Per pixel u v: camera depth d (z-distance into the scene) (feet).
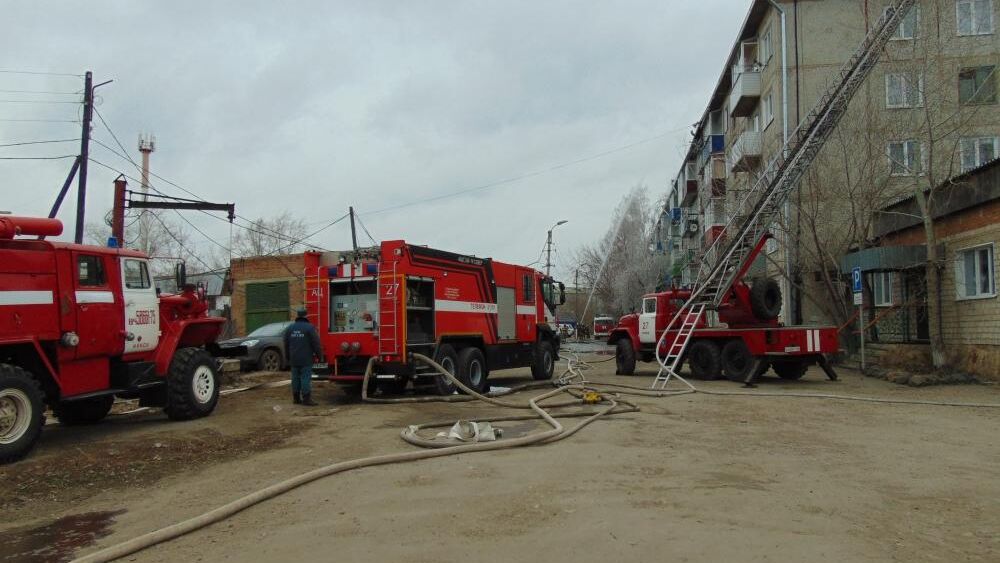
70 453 27.73
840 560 14.62
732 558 14.73
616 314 194.59
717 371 55.98
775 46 89.20
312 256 46.24
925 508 18.72
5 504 21.68
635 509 18.61
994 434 30.42
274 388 51.65
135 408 43.06
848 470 23.41
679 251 167.84
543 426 33.42
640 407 39.75
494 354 53.42
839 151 67.82
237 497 21.45
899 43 61.93
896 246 59.16
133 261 34.24
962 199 53.72
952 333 55.77
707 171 122.21
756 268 91.35
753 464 24.41
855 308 72.08
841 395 43.52
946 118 58.03
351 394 48.06
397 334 42.88
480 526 17.33
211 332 39.34
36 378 29.35
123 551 15.92
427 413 39.04
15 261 27.99
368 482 22.34
